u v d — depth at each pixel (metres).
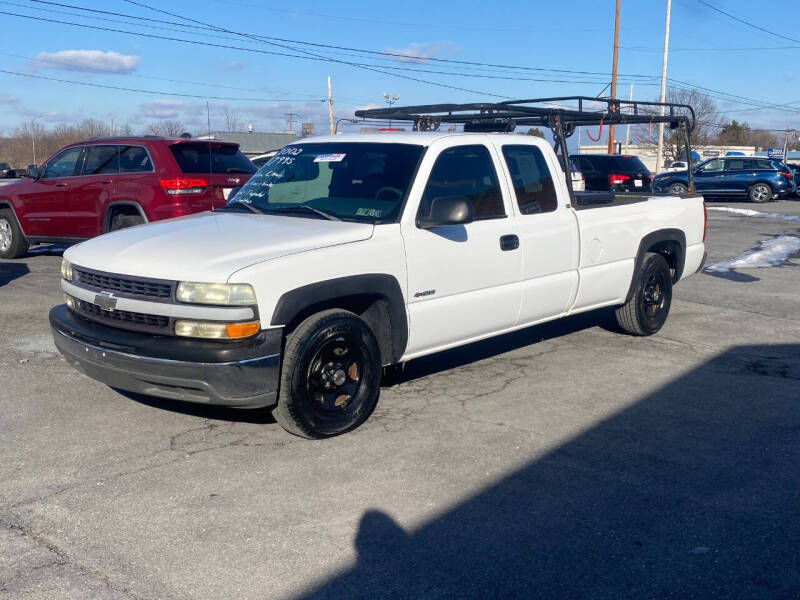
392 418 5.29
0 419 5.18
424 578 3.38
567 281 6.37
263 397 4.50
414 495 4.15
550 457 4.68
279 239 4.75
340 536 3.72
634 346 7.29
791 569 3.46
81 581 3.32
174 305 4.41
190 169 10.19
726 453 4.78
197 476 4.35
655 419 5.36
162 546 3.61
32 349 6.83
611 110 6.99
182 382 4.43
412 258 5.16
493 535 3.74
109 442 4.82
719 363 6.77
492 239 5.68
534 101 7.04
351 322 4.86
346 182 5.51
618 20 33.12
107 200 10.48
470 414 5.39
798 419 5.40
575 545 3.66
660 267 7.46
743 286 10.56
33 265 11.26
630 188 17.72
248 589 3.28
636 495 4.19
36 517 3.87
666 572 3.43
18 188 11.48
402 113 6.78
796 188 28.59
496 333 5.94
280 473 4.39
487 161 5.80
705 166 27.69
